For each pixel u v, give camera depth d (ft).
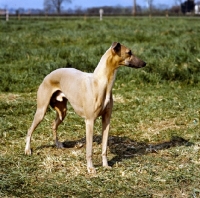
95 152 22.93
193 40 56.95
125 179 19.30
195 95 34.71
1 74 39.14
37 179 19.36
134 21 98.12
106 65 19.21
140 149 23.66
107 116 20.10
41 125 27.25
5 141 24.59
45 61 44.24
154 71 40.22
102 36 63.82
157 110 30.53
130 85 37.65
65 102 22.53
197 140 24.80
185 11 244.63
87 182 18.83
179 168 20.53
